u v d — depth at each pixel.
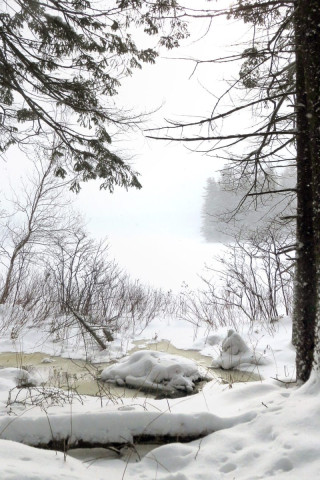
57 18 6.45
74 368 7.01
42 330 9.34
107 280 12.06
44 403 4.41
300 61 4.56
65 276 11.68
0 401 4.36
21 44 6.56
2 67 6.57
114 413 3.50
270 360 6.77
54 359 7.52
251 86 5.30
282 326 8.98
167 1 5.12
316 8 3.83
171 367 5.85
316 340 3.85
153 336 9.37
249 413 3.65
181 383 5.68
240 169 5.38
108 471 3.07
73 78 7.13
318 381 3.77
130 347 8.46
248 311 10.96
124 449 3.46
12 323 9.81
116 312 11.47
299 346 4.52
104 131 7.48
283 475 2.71
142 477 2.96
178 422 3.51
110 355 7.80
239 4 4.73
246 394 4.45
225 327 9.63
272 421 3.38
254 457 3.00
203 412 3.62
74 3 6.60
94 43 6.91
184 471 2.99
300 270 4.58
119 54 7.07
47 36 6.62
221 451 3.18
